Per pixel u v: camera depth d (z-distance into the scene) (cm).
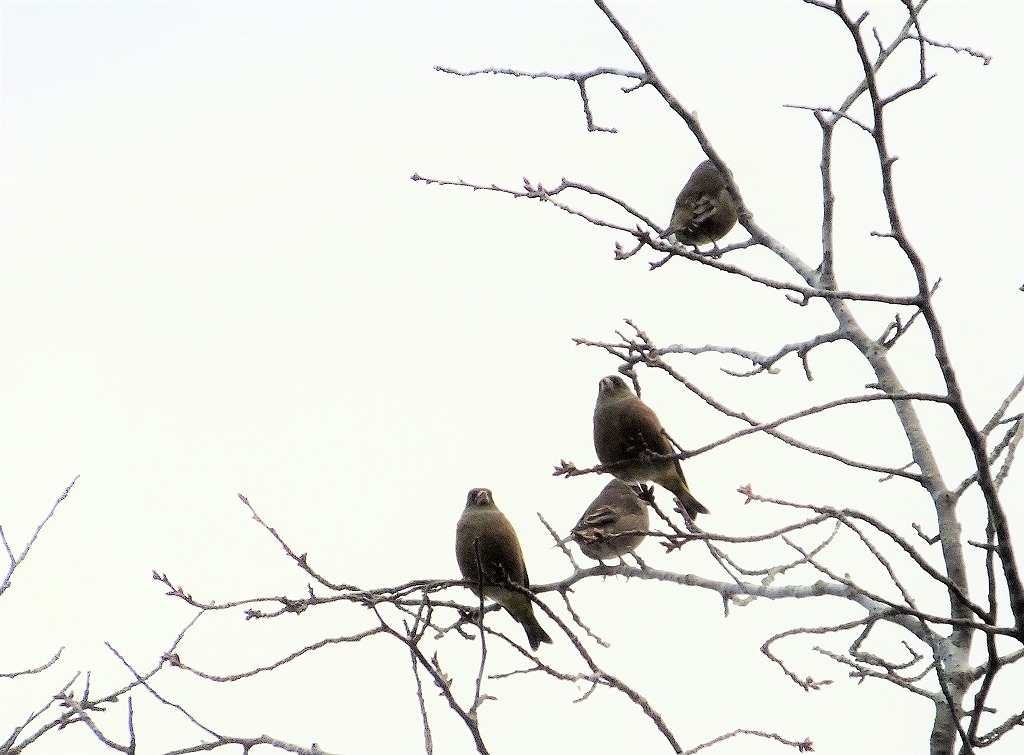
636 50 1151
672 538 962
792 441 1020
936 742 1078
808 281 1239
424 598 1005
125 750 1008
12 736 1012
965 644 1112
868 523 981
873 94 1035
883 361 1195
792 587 1191
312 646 1009
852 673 1105
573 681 1026
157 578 1063
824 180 1241
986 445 1023
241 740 1044
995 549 998
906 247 1024
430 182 1072
